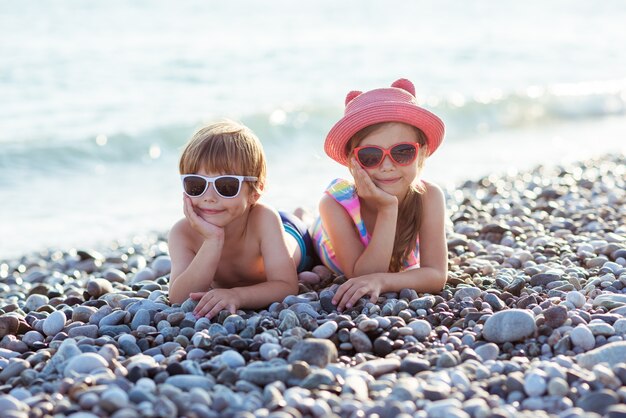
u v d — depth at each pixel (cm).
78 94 1463
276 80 1677
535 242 556
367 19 2731
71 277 634
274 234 430
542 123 1530
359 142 422
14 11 2381
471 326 370
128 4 2650
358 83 1683
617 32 2645
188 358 336
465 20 2864
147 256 701
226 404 273
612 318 362
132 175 1074
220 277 449
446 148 1291
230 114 1315
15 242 769
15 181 1006
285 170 1081
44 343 383
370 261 428
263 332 357
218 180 405
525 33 2612
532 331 345
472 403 266
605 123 1520
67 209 898
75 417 257
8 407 275
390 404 263
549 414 269
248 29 2352
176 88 1555
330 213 449
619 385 286
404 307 391
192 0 2822
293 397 274
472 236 603
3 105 1355
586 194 786
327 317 380
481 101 1537
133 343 359
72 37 2047
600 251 518
